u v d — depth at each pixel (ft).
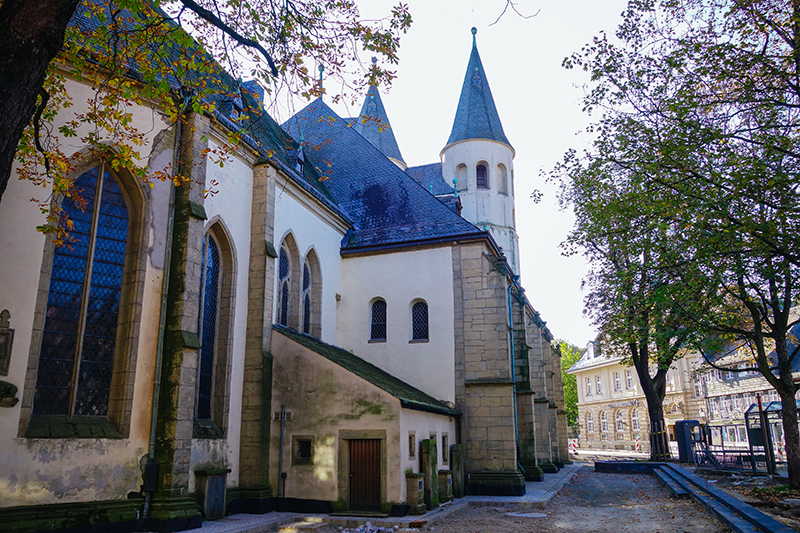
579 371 250.98
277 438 55.26
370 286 78.54
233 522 46.03
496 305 72.54
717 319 67.36
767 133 48.19
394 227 81.30
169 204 47.78
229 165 56.29
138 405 43.04
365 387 53.67
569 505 60.34
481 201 156.35
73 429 39.91
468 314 73.36
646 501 61.41
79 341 41.81
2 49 21.79
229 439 52.42
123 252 45.60
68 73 42.47
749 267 57.00
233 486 51.93
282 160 73.26
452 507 56.03
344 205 86.69
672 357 83.82
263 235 58.80
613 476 95.81
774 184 42.65
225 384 53.01
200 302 52.31
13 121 21.93
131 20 52.37
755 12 46.19
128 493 41.24
